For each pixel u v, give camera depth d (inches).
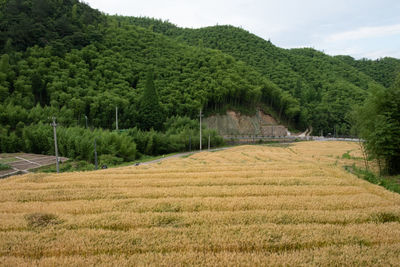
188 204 483.2
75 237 346.3
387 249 316.8
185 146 2797.7
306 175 752.3
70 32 4072.3
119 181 679.1
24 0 3998.5
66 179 716.0
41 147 2005.4
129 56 4434.1
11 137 2021.4
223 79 4505.4
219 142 3287.4
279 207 476.7
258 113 4744.1
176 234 355.6
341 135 4365.2
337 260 288.7
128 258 299.4
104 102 2994.6
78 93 3046.3
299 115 4835.1
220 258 293.1
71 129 2068.2
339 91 5388.8
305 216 425.4
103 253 313.4
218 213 435.8
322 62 7504.9
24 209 465.1
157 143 2536.9
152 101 2945.4
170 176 743.7
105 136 2003.0
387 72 7475.4
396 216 432.8
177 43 5797.2
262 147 2699.3
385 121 1034.7
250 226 379.9
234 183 661.3
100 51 4124.0
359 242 343.0
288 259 291.6
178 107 3752.5
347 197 537.0
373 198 529.3
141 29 5585.6
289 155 1809.8
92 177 733.9
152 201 505.7
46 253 314.8
